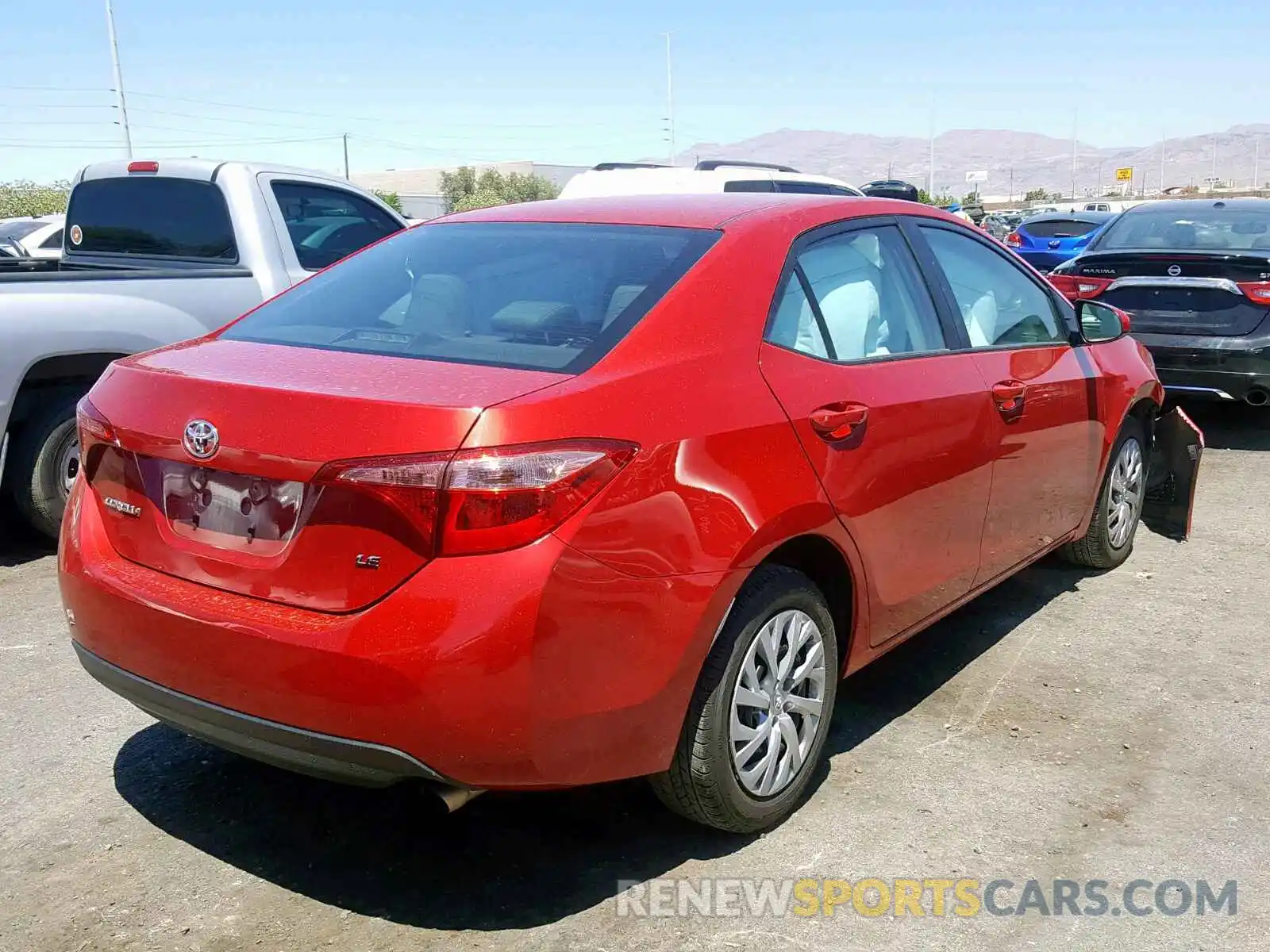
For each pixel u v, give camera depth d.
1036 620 5.08
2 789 3.56
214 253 6.84
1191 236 8.85
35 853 3.21
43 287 5.59
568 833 3.33
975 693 4.32
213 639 2.75
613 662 2.72
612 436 2.74
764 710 3.19
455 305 3.33
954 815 3.44
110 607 2.97
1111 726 4.04
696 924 2.91
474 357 2.99
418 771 2.62
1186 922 2.94
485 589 2.56
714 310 3.20
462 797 2.73
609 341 3.00
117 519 3.11
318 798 3.52
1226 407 10.16
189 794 3.54
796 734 3.33
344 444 2.64
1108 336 5.07
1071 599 5.34
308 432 2.68
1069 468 4.81
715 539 2.90
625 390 2.85
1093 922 2.94
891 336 3.82
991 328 4.41
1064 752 3.85
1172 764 3.77
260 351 3.19
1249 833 3.36
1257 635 4.91
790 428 3.18
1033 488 4.50
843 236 3.78
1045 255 21.84
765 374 3.21
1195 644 4.80
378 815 3.43
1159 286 8.14
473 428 2.58
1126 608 5.23
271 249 6.77
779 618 3.18
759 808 3.22
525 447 2.60
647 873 3.14
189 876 3.11
